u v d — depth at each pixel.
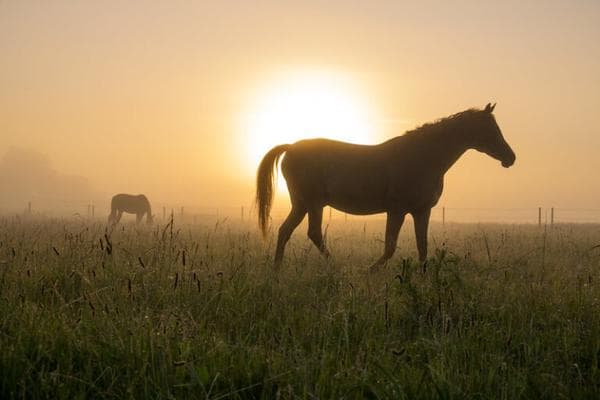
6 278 4.85
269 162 8.76
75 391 2.69
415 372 2.98
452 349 3.36
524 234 13.61
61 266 5.42
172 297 4.45
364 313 4.08
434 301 4.36
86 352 3.12
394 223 8.20
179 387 2.73
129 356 3.00
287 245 9.84
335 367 3.01
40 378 2.72
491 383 2.92
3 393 2.68
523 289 5.15
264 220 8.74
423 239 8.34
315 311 4.25
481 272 5.79
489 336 3.72
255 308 4.33
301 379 2.75
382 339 3.59
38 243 7.50
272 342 3.55
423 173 8.12
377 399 2.70
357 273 5.99
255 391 2.84
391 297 4.63
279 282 5.42
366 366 2.97
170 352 3.01
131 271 5.25
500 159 8.41
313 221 8.53
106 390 2.72
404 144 8.32
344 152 8.50
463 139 8.32
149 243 7.80
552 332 3.87
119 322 3.55
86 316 3.73
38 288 4.73
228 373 2.93
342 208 8.64
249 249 8.12
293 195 8.68
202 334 3.52
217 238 9.96
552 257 8.30
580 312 4.39
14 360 2.83
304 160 8.59
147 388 2.70
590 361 3.43
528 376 3.03
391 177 8.16
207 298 4.46
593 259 8.02
